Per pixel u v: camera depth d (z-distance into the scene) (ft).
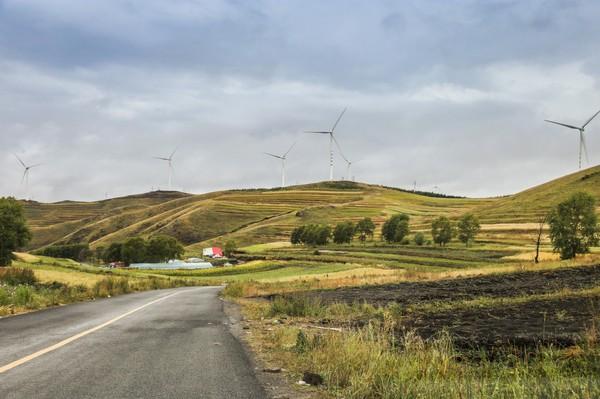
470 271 164.45
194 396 21.56
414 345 31.50
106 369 26.78
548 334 39.34
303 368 28.53
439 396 21.17
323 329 48.52
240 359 30.42
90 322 49.49
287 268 329.11
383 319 58.23
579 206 253.24
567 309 56.34
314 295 110.52
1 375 25.02
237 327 48.85
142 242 515.09
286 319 60.18
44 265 308.60
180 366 27.96
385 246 449.48
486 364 29.84
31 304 67.82
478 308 65.00
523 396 20.80
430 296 92.79
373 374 24.30
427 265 307.17
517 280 118.73
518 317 52.34
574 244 253.44
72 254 631.97
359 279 169.89
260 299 102.37
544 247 378.94
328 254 396.57
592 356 30.27
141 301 85.46
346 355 27.84
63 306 72.23
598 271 119.03
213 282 239.09
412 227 623.77
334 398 22.13
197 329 45.50
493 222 529.86
